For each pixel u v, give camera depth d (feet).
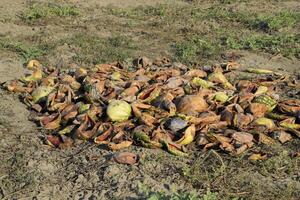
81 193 9.52
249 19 20.59
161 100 11.82
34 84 13.98
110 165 10.18
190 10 22.09
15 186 9.78
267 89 13.16
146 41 18.17
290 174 10.11
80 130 11.27
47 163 10.50
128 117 11.59
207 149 10.82
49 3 22.49
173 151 10.61
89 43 17.62
